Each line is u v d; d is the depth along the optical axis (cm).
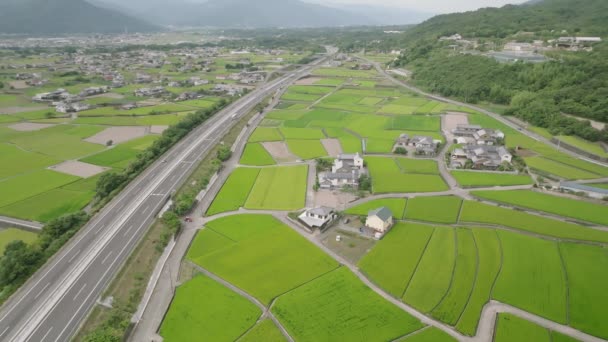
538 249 8850
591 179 12838
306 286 7750
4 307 7106
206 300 7406
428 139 16312
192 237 9606
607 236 9356
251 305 7275
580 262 8375
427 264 8381
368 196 11812
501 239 9262
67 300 7288
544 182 12675
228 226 10112
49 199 11656
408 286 7700
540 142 16500
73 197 11794
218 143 16338
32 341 6356
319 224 9819
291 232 9775
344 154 14550
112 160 14788
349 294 7512
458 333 6556
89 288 7612
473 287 7644
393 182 12719
